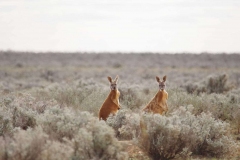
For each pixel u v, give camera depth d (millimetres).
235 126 60594
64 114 45875
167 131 41875
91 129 37500
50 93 80250
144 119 43469
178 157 43156
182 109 51625
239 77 168625
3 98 62406
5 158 34781
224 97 73312
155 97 56312
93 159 35312
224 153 45625
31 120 51188
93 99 70875
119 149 37000
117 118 50938
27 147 34719
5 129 45688
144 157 42750
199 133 45656
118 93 57656
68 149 35656
